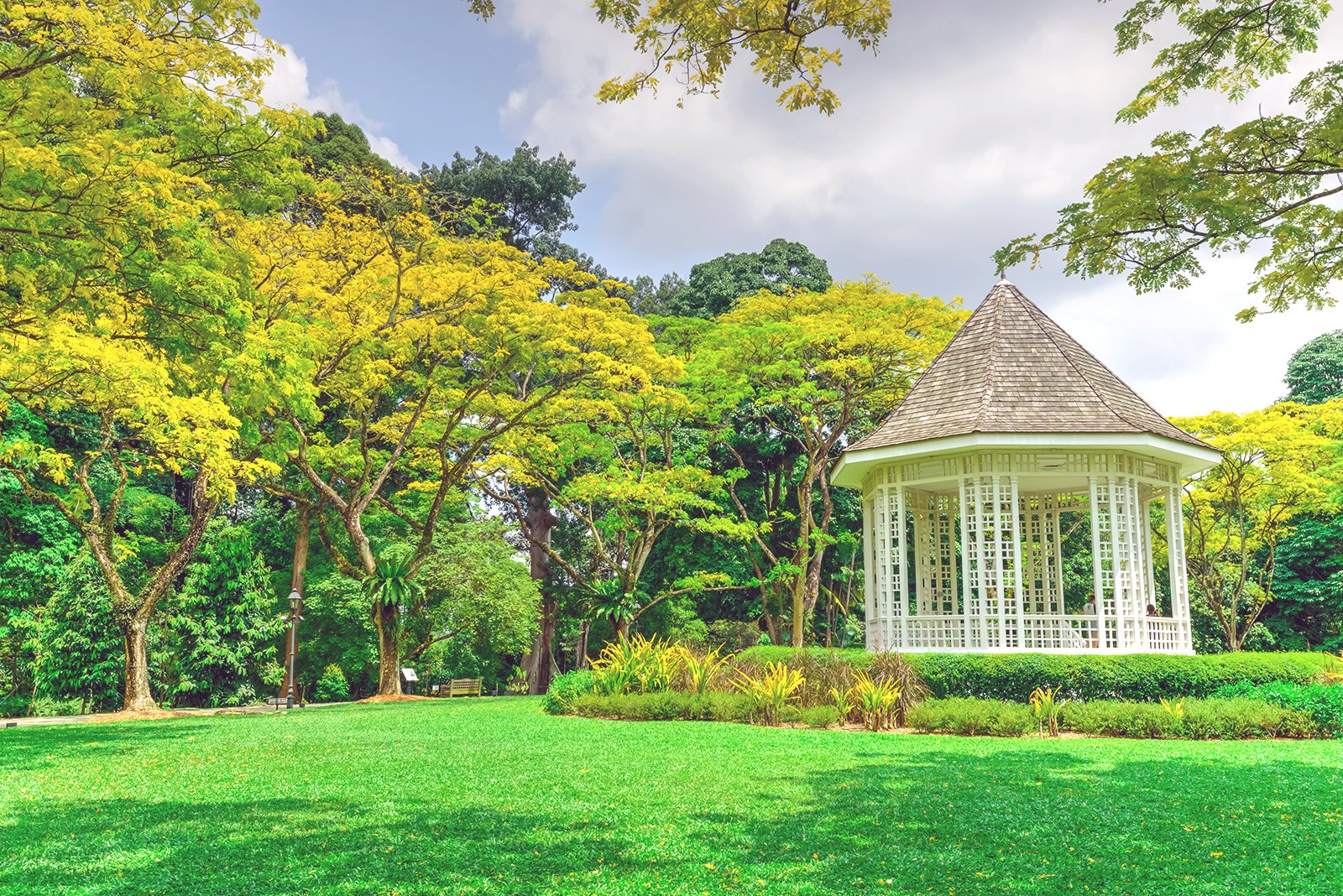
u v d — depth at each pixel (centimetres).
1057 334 1972
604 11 678
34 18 1053
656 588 3541
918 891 561
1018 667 1566
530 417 2669
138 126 1590
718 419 2995
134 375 1256
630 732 1367
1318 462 2702
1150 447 1723
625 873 593
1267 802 827
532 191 4088
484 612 3206
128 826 722
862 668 1582
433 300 2352
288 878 580
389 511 3462
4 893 548
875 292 2844
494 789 875
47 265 1111
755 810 786
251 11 1259
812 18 668
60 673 2514
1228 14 754
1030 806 803
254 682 2861
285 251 2223
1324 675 1572
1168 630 1789
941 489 2122
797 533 3416
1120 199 783
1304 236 815
